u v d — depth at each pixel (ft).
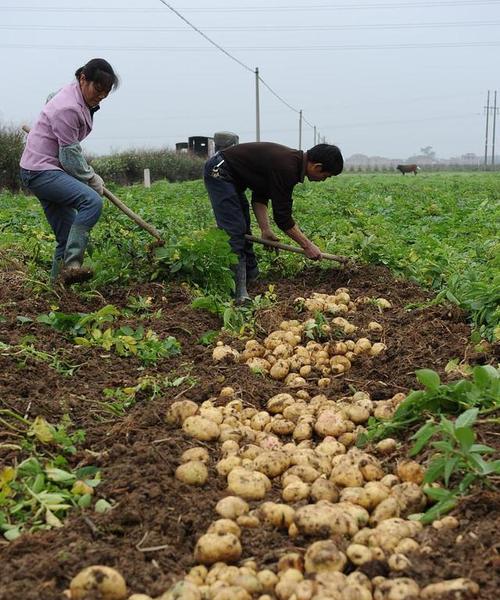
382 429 11.46
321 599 7.30
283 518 9.09
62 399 12.95
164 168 128.16
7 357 14.37
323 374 15.17
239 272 21.33
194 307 19.07
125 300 20.11
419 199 59.06
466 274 19.95
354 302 20.51
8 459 10.55
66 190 19.07
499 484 9.39
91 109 19.54
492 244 27.09
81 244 19.25
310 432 12.02
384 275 22.99
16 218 34.42
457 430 9.30
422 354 15.60
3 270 21.83
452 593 7.28
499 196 67.10
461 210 44.78
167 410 12.48
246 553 8.71
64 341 16.33
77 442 11.42
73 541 8.58
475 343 16.07
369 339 17.11
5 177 76.48
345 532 8.73
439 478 9.89
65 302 18.86
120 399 13.37
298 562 8.17
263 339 17.80
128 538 8.76
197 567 8.23
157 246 21.88
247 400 13.64
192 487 10.00
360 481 10.07
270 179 20.30
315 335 17.21
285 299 21.01
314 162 19.97
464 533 8.52
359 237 25.35
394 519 8.88
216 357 15.75
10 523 9.17
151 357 15.51
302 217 40.27
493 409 11.09
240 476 10.03
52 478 9.91
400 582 7.53
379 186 82.89
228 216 21.07
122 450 10.87
